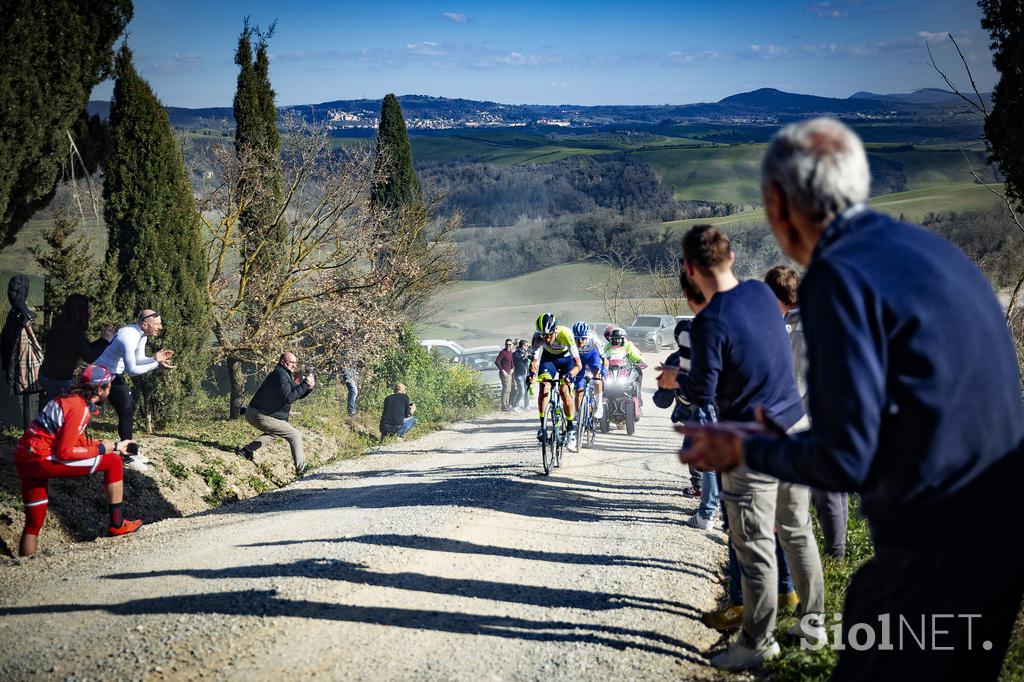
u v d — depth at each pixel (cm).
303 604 472
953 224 5072
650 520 738
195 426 1321
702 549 626
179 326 1247
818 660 376
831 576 532
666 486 940
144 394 1228
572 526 709
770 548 376
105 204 1196
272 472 1198
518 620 454
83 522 848
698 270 375
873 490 189
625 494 887
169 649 407
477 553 602
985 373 176
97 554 629
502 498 838
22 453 679
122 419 974
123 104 1190
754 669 388
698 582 537
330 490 987
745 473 369
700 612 480
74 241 1133
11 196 998
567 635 432
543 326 1054
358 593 496
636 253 9256
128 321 1204
